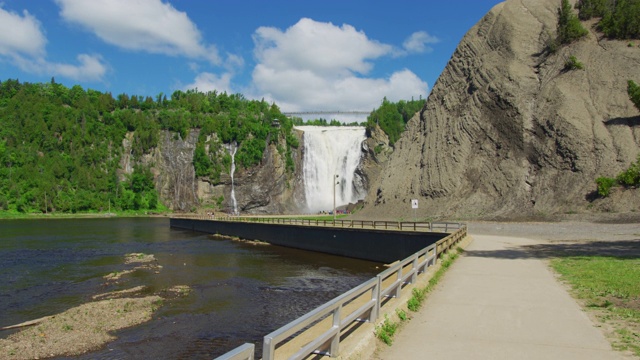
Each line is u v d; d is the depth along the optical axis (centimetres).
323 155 15788
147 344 1959
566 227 5041
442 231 4384
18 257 4997
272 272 3966
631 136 6550
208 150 16650
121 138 17725
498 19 9188
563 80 7650
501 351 1017
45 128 17462
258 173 16012
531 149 7219
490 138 7788
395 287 1369
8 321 2380
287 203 15612
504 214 6525
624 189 5844
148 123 17800
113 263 4534
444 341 1093
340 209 13888
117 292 3075
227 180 16112
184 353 1847
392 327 1148
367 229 4756
